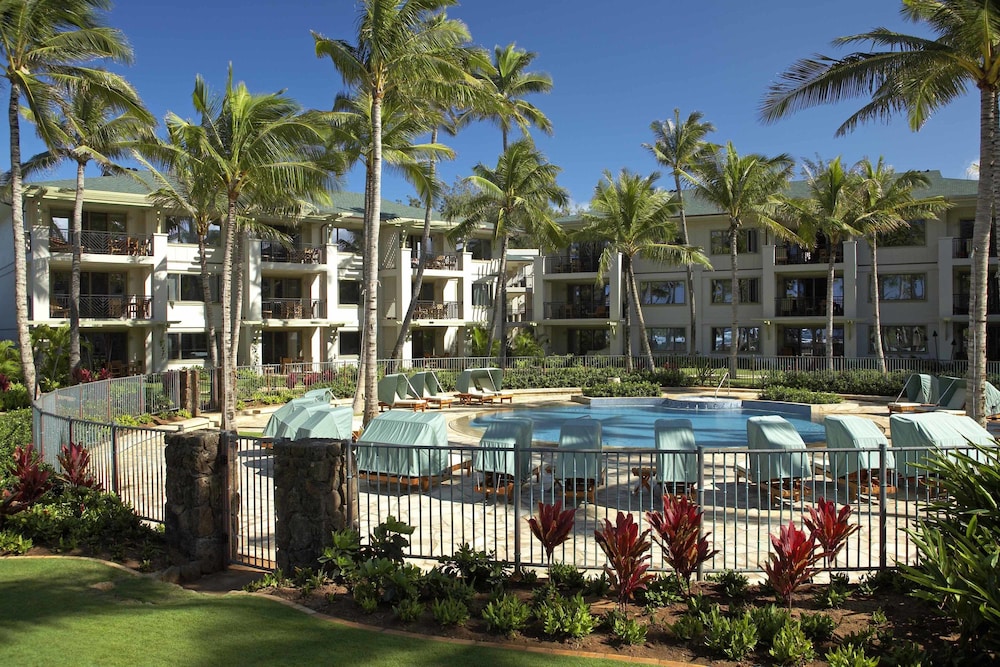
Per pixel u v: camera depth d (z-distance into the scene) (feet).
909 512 33.76
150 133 78.59
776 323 127.34
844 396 91.45
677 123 116.16
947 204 102.22
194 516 24.50
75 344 84.94
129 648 16.37
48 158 85.92
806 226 106.93
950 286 112.06
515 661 16.17
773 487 35.63
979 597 15.57
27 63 61.46
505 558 24.36
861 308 122.93
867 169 105.50
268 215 111.14
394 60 58.13
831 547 20.93
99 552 24.93
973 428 36.27
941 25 51.19
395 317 127.44
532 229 115.24
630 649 17.01
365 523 31.68
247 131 65.51
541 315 142.31
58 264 99.91
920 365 101.45
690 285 122.31
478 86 62.34
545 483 41.37
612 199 109.40
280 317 117.70
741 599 20.24
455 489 39.42
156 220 106.63
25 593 20.27
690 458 35.58
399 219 127.03
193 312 110.52
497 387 92.68
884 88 57.16
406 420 38.47
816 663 16.17
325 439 24.25
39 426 37.52
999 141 53.16
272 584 21.89
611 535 19.84
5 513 26.61
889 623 18.39
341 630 17.95
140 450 48.88
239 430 63.52
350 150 82.53
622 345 139.33
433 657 16.31
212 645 16.72
